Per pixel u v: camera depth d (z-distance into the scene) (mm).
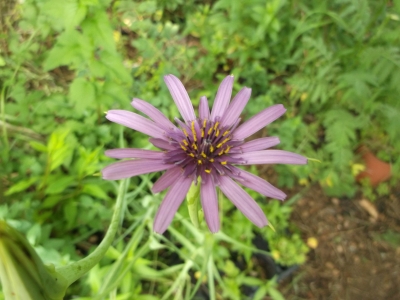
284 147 154
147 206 113
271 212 141
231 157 74
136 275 108
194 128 76
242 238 137
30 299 47
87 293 105
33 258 46
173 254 135
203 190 70
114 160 117
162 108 147
